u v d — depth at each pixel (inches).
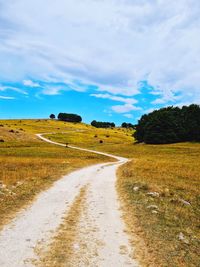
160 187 973.2
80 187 948.6
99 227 518.9
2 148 3462.1
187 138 5059.1
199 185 1128.2
